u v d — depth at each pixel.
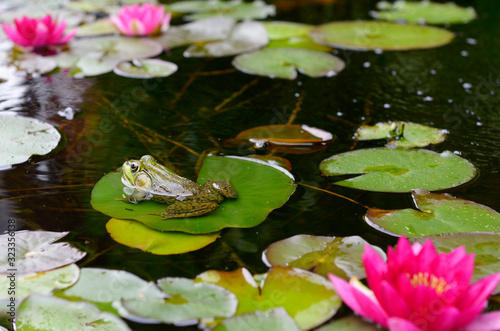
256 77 4.04
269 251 1.92
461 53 4.61
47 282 1.73
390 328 1.40
